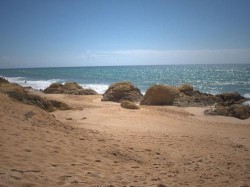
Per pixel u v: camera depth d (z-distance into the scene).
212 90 39.97
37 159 5.38
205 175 6.71
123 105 20.30
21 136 6.86
